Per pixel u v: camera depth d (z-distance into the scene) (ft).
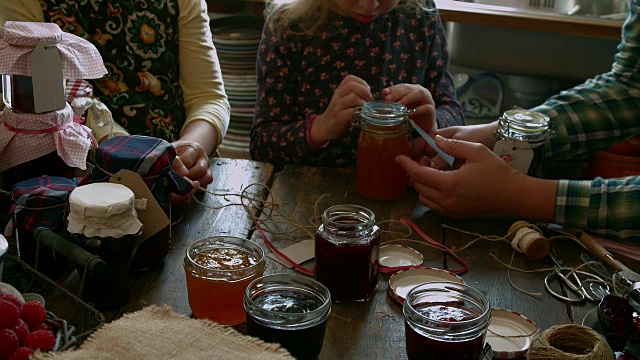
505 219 4.28
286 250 3.71
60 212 3.25
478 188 4.11
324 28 5.69
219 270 2.94
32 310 2.44
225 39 7.63
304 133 5.31
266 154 5.56
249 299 2.77
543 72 7.91
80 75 3.47
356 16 5.39
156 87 5.50
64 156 3.54
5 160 3.53
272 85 5.72
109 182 3.26
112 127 4.39
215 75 5.78
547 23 7.29
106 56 5.32
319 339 2.78
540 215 4.14
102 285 3.07
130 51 5.38
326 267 3.22
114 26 5.29
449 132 4.99
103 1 5.22
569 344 2.84
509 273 3.66
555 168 6.01
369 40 5.71
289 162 5.52
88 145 3.62
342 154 5.82
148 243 3.36
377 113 4.27
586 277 3.65
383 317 3.19
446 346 2.68
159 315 2.61
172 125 5.57
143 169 3.25
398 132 4.32
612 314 2.98
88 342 2.45
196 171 4.33
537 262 3.79
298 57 5.77
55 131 3.55
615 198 4.04
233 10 8.18
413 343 2.76
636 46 5.10
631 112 5.08
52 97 3.46
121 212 2.99
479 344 2.73
